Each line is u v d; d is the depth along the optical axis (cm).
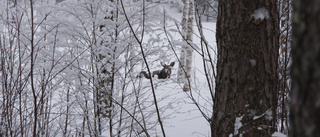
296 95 60
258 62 218
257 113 217
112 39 401
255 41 218
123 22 392
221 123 231
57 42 376
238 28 222
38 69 410
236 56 222
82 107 396
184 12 1016
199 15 284
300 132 59
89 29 402
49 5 366
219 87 236
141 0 386
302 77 58
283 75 272
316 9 55
